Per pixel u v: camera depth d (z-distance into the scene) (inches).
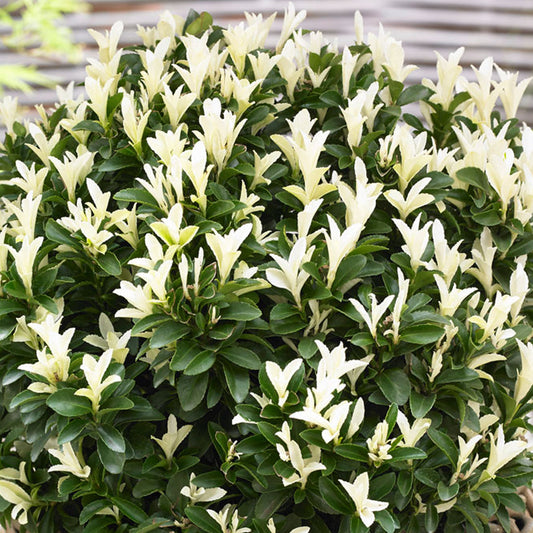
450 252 26.3
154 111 29.3
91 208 26.6
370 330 25.2
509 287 27.8
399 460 24.0
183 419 26.8
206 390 26.7
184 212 27.0
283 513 27.8
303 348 25.3
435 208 28.9
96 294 28.2
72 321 28.3
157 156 28.9
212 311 25.0
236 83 29.0
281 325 25.8
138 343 28.0
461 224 29.2
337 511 24.4
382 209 29.1
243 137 29.3
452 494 24.9
